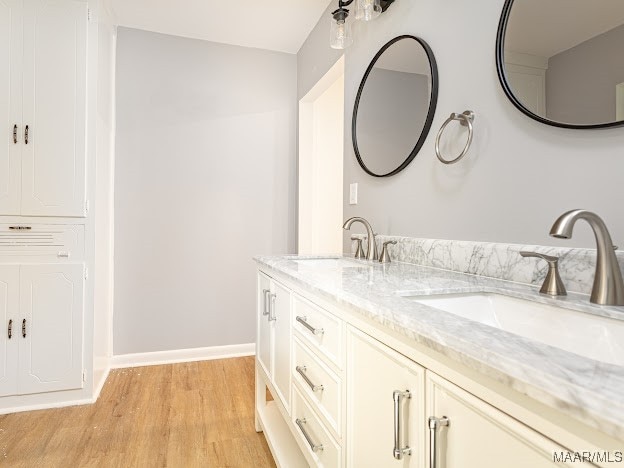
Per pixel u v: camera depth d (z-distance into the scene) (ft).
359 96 6.46
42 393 6.61
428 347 1.88
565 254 2.94
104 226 7.85
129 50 8.68
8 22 6.47
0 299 6.38
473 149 4.00
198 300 9.21
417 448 2.06
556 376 1.23
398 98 5.31
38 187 6.57
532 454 1.37
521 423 1.41
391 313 2.19
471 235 4.03
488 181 3.80
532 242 3.32
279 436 5.18
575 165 2.96
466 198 4.10
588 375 1.23
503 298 3.04
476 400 1.64
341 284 3.24
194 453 5.29
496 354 1.46
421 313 2.13
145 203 8.80
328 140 10.09
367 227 5.56
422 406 2.02
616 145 2.68
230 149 9.48
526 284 3.25
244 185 9.59
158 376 8.10
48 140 6.63
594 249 2.79
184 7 7.93
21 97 6.50
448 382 1.82
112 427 5.96
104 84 7.67
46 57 6.63
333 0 7.61
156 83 8.89
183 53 9.12
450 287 3.10
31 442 5.50
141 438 5.65
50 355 6.63
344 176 7.20
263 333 5.67
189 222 9.14
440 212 4.52
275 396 4.93
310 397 3.68
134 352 8.74
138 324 8.77
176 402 6.88
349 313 2.88
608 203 2.72
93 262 6.91
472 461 1.66
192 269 9.17
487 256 3.71
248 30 8.91
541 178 3.24
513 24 3.49
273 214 9.83
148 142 8.82
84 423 6.07
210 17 8.32
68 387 6.71
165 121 8.95
